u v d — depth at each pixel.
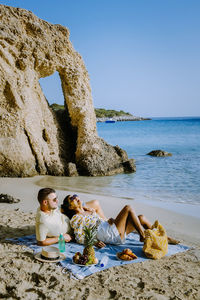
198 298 3.71
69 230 5.50
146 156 26.50
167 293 3.80
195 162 22.31
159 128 89.56
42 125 16.70
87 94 18.19
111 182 14.84
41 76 17.00
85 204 5.93
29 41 15.80
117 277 4.21
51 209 5.14
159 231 5.11
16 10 15.74
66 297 3.67
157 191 12.66
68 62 17.52
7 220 6.89
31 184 13.04
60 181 14.58
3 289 3.82
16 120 14.67
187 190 12.87
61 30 17.48
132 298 3.65
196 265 4.69
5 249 5.03
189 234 6.78
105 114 193.12
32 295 3.72
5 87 14.55
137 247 5.29
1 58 14.55
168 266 4.60
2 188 11.70
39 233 5.06
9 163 14.27
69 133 18.81
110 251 5.09
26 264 4.46
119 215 5.29
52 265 4.50
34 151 15.39
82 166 16.98
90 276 4.23
